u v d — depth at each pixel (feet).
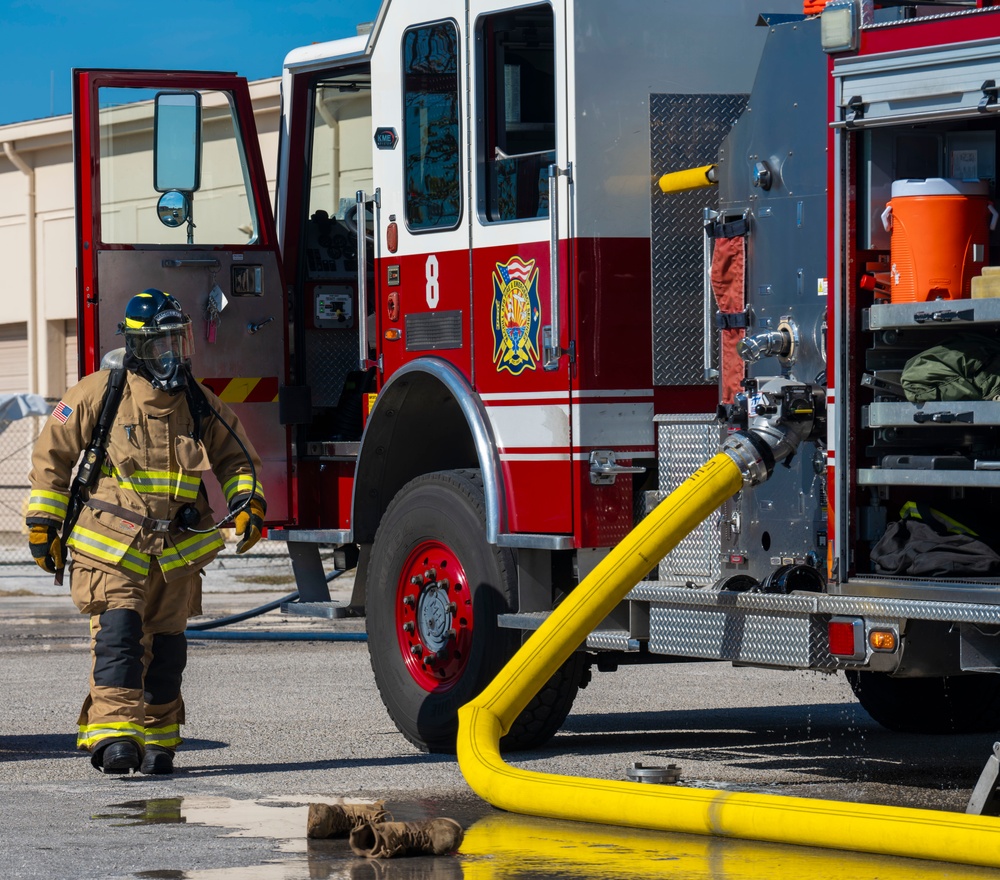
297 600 73.97
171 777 57.00
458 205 65.16
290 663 94.38
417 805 51.39
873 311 50.31
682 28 61.67
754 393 54.54
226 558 167.84
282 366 77.92
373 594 67.21
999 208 50.72
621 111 60.75
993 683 68.74
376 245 69.56
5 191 223.51
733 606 53.06
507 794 49.60
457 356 65.21
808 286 54.13
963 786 55.67
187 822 48.03
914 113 48.88
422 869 41.63
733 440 54.13
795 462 54.19
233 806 50.83
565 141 60.29
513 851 43.96
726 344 57.16
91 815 49.21
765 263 55.67
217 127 77.71
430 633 64.90
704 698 81.97
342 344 82.07
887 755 63.46
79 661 95.86
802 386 53.42
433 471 70.03
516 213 63.05
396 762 60.64
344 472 77.46
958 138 50.93
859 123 50.01
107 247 74.74
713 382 59.41
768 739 68.08
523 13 62.75
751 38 62.80
